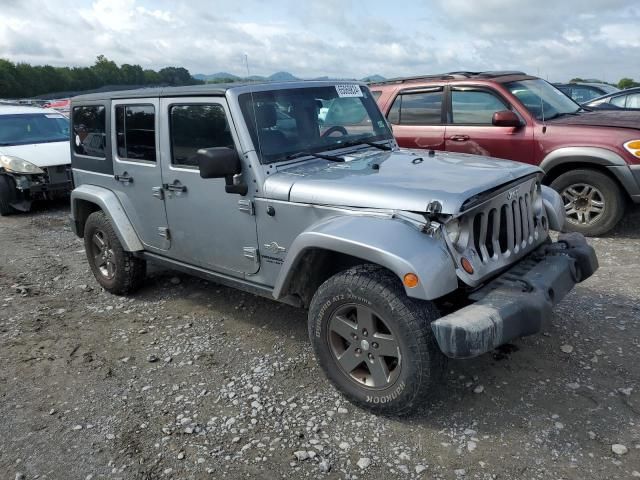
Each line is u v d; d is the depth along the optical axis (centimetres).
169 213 440
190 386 367
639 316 418
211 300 512
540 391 332
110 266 531
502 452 283
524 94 673
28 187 923
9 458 306
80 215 554
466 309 276
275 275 369
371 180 329
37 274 620
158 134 430
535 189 365
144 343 435
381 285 294
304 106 402
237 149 368
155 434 318
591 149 602
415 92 733
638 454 275
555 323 412
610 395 324
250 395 351
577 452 279
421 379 289
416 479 270
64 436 322
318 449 296
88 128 516
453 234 294
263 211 360
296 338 425
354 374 327
